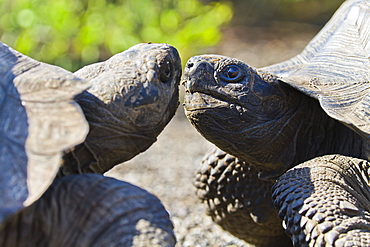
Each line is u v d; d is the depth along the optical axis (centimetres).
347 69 511
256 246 615
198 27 1502
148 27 1477
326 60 539
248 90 492
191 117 498
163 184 903
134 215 300
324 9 2417
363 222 393
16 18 1370
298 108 515
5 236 297
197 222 727
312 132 518
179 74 419
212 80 492
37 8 1377
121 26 1463
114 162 385
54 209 308
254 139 499
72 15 1425
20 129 299
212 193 577
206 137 509
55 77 327
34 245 306
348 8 602
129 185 318
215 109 488
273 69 580
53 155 285
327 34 588
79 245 298
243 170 549
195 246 645
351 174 448
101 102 362
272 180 526
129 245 287
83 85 325
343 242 378
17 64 342
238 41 2122
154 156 1084
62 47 1428
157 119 391
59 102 310
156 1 1594
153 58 387
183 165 1019
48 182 276
